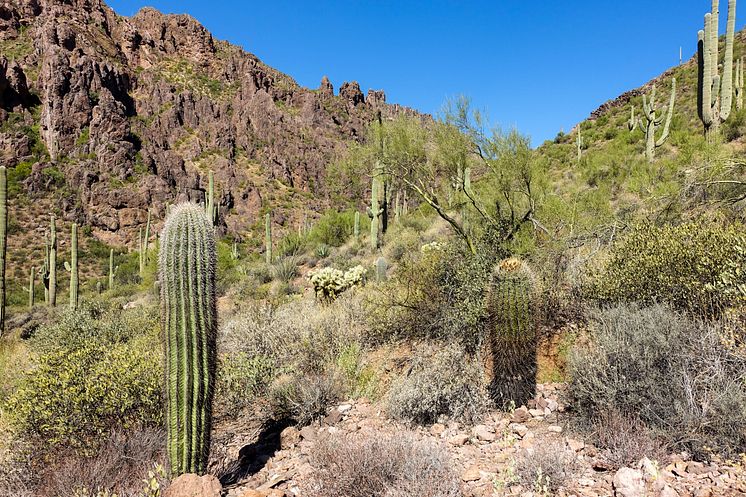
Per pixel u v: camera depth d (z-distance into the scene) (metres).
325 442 3.76
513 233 7.83
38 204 60.16
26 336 15.87
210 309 3.60
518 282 4.64
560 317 5.67
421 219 20.69
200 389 3.50
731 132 16.86
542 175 8.29
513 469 3.08
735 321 3.77
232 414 5.43
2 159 64.56
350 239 25.42
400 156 8.17
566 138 39.06
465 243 7.47
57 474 3.70
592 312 5.15
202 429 3.54
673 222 6.86
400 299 6.89
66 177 65.25
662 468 3.03
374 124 8.57
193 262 3.53
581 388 3.97
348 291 9.55
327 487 3.19
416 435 4.08
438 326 6.14
